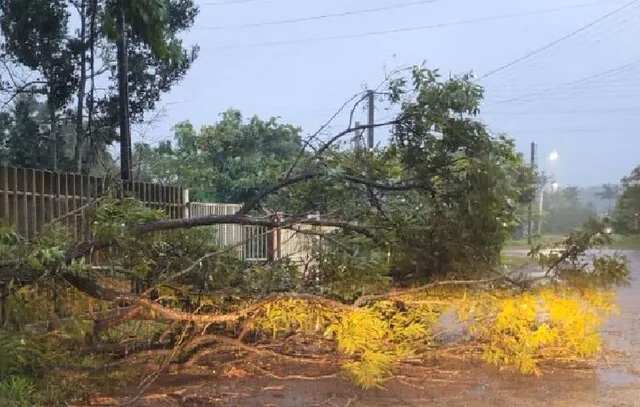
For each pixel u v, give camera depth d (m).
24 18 10.98
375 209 6.29
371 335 5.00
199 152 20.09
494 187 5.69
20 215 6.05
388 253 5.95
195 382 5.04
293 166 6.41
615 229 8.11
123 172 10.23
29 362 4.62
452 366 5.59
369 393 4.79
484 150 6.05
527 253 6.09
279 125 21.20
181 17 12.88
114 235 5.10
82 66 11.66
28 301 4.96
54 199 6.53
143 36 8.24
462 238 5.86
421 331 5.42
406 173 6.29
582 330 5.55
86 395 4.62
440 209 5.95
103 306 5.72
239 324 5.50
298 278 5.71
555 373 5.40
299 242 6.70
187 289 5.58
